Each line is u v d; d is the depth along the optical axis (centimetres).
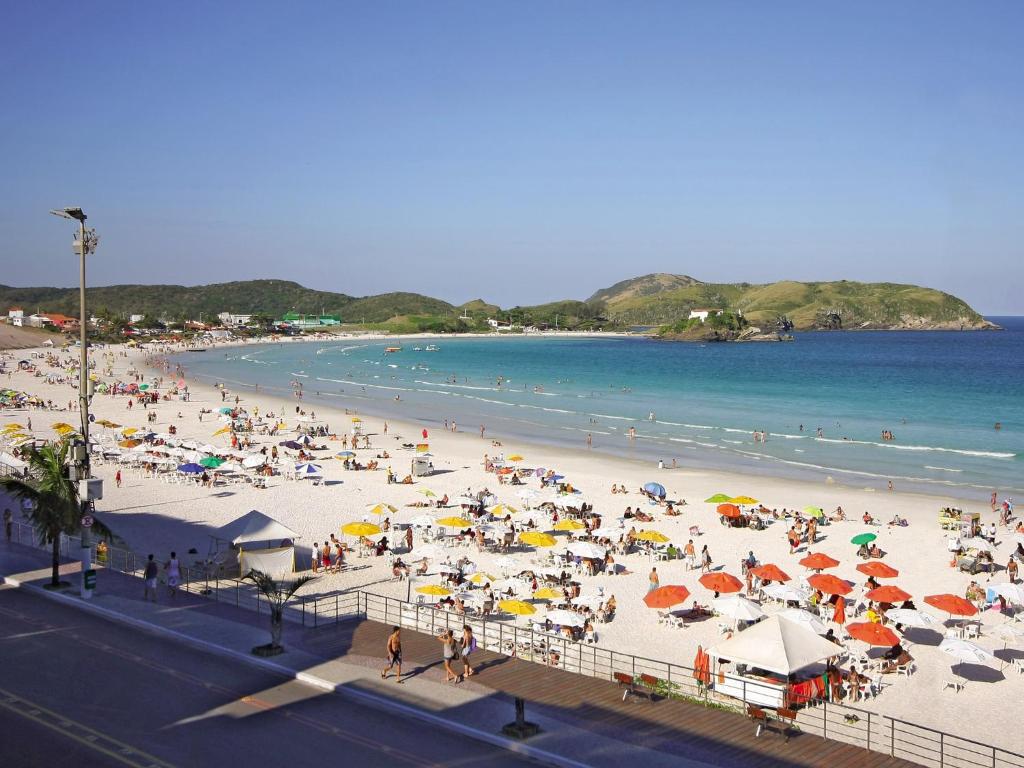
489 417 9944
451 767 1680
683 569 3828
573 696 2055
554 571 3525
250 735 1802
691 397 12550
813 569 3872
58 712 1895
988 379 15875
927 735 2223
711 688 2403
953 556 4094
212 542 4038
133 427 7919
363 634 2502
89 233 2800
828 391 13525
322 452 7031
